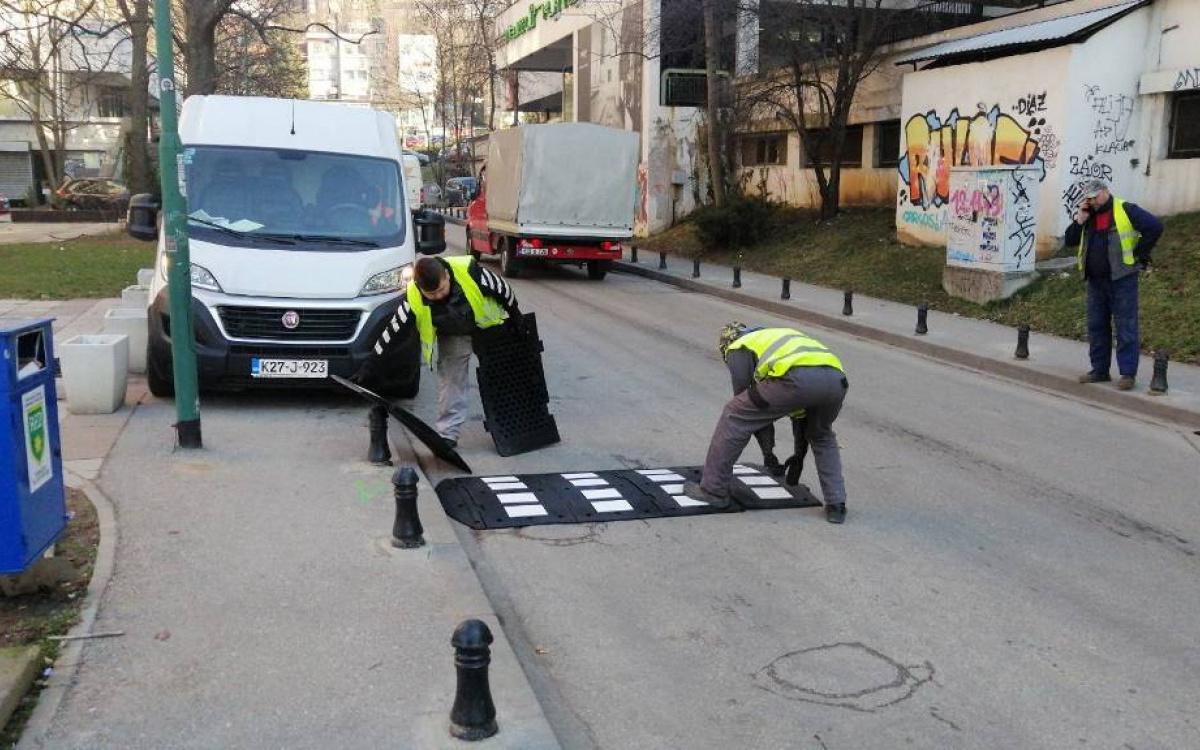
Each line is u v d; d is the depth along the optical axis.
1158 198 15.67
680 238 26.83
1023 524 6.32
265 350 8.30
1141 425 9.14
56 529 4.58
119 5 25.86
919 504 6.67
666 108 28.58
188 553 5.10
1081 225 10.09
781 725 3.88
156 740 3.45
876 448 8.13
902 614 4.91
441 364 7.68
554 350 12.36
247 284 8.32
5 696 3.52
